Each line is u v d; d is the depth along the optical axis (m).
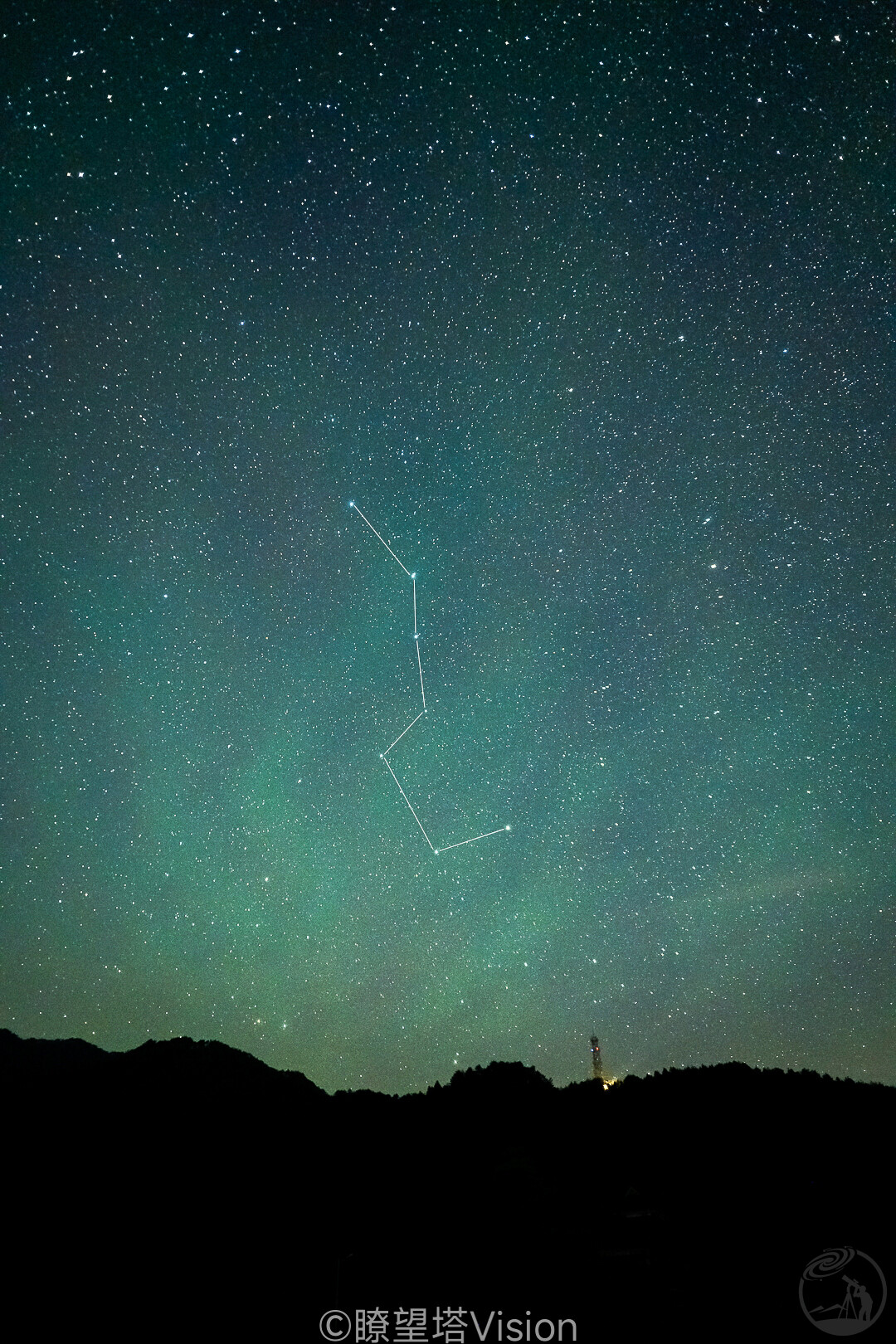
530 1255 15.85
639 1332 13.15
